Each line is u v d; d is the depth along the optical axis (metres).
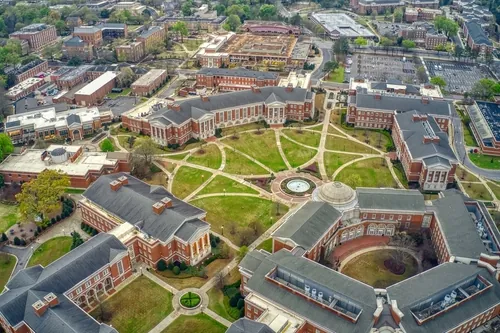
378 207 161.88
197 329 127.94
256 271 129.75
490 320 128.88
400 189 177.38
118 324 129.50
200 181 199.38
